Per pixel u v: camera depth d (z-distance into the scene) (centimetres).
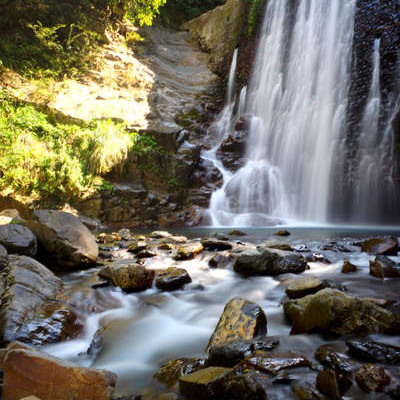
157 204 1232
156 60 2064
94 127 1302
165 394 176
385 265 381
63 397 150
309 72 1520
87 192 1086
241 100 1942
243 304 256
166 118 1750
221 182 1449
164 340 260
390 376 165
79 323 285
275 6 1820
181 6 2498
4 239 401
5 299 273
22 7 1492
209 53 2286
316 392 158
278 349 212
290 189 1487
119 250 583
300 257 424
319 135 1393
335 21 1417
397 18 1152
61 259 436
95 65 1650
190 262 490
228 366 196
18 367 151
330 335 227
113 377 165
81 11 1681
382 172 1134
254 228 1090
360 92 1259
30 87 1302
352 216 1242
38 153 1028
